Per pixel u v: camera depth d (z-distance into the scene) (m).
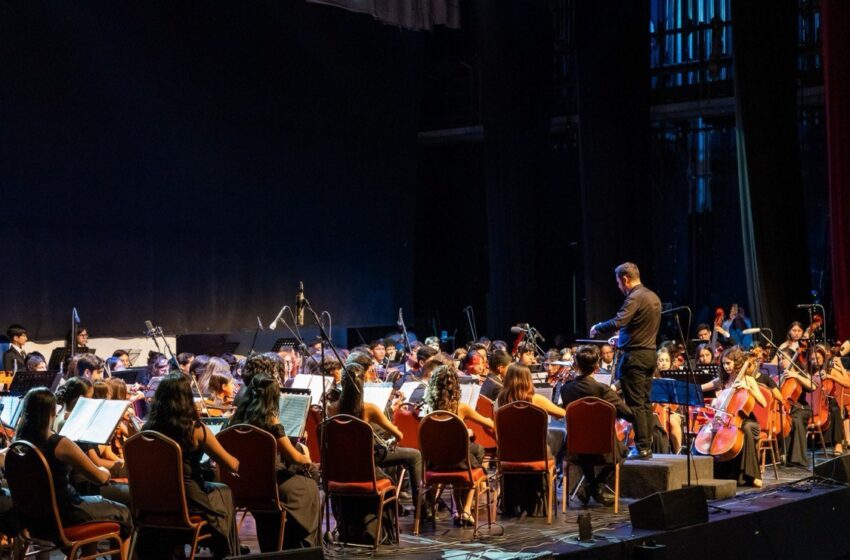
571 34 17.47
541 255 17.69
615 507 7.57
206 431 5.40
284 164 15.49
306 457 6.00
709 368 9.80
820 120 18.81
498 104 16.98
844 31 14.97
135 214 13.57
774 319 15.35
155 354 9.91
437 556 6.11
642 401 8.05
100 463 6.12
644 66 16.83
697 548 6.79
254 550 6.52
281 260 15.45
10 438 6.99
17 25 12.27
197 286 14.32
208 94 14.44
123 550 5.20
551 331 19.55
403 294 17.48
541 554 5.96
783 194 15.34
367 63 16.72
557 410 7.57
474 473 6.84
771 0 15.10
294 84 15.59
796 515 7.84
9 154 12.26
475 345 9.72
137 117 13.58
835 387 10.95
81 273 12.96
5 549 5.59
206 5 14.35
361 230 16.72
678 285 19.70
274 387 5.93
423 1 15.30
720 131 19.45
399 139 17.36
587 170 16.84
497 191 17.19
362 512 6.55
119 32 13.33
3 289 12.20
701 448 8.76
